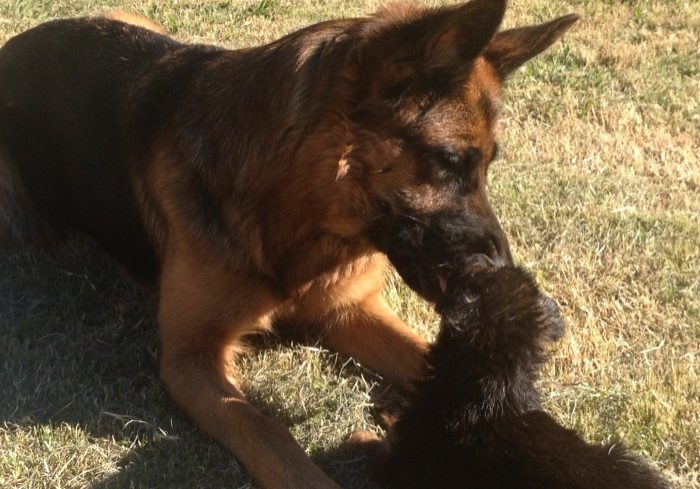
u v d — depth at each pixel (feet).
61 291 6.38
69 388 5.71
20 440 5.41
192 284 5.74
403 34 5.29
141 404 5.69
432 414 5.16
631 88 9.12
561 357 6.05
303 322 6.16
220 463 5.38
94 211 6.48
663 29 10.62
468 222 5.42
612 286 6.64
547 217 7.25
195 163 5.80
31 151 6.64
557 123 8.47
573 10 11.05
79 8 9.97
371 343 6.08
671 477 5.39
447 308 5.22
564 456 4.96
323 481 5.18
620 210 7.36
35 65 6.63
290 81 5.52
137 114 6.14
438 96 5.34
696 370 6.04
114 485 5.25
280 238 5.71
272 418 5.61
